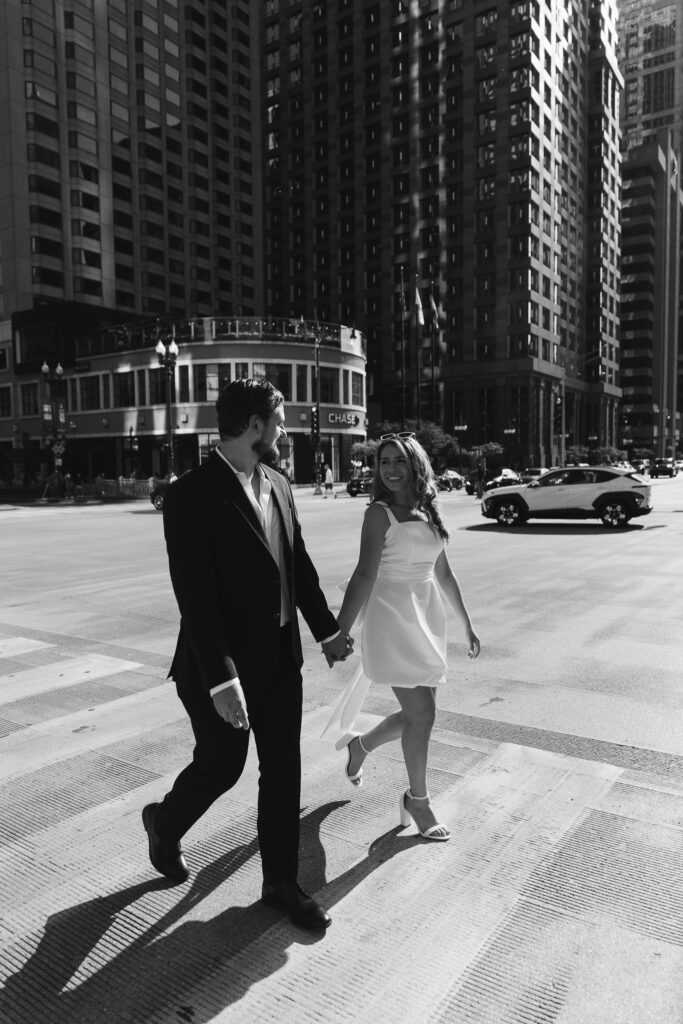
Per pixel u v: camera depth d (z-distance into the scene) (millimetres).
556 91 83188
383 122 85188
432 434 57781
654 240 128500
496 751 3928
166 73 74812
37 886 2691
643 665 5723
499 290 78062
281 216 94938
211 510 2365
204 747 2455
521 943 2316
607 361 103875
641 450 114562
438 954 2268
